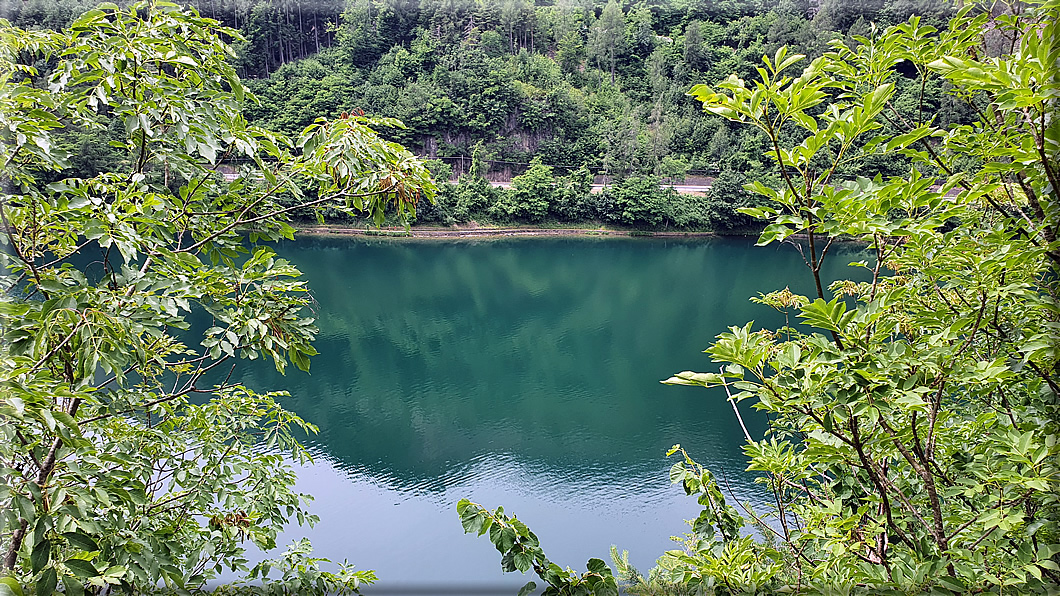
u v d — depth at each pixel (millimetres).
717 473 9891
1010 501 1627
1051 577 1600
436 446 11523
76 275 1854
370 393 14453
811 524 1910
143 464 2232
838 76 1839
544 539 7969
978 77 1355
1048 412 1812
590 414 13492
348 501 8867
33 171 2287
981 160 1805
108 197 2461
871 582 1647
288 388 14406
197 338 13922
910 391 1486
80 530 1588
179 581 1916
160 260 2092
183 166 2209
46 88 2070
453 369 16859
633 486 9688
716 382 1580
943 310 1853
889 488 1831
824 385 1511
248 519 2525
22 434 1687
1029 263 1644
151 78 2008
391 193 2232
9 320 1543
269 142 2309
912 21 1765
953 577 1585
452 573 6605
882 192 1392
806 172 1438
